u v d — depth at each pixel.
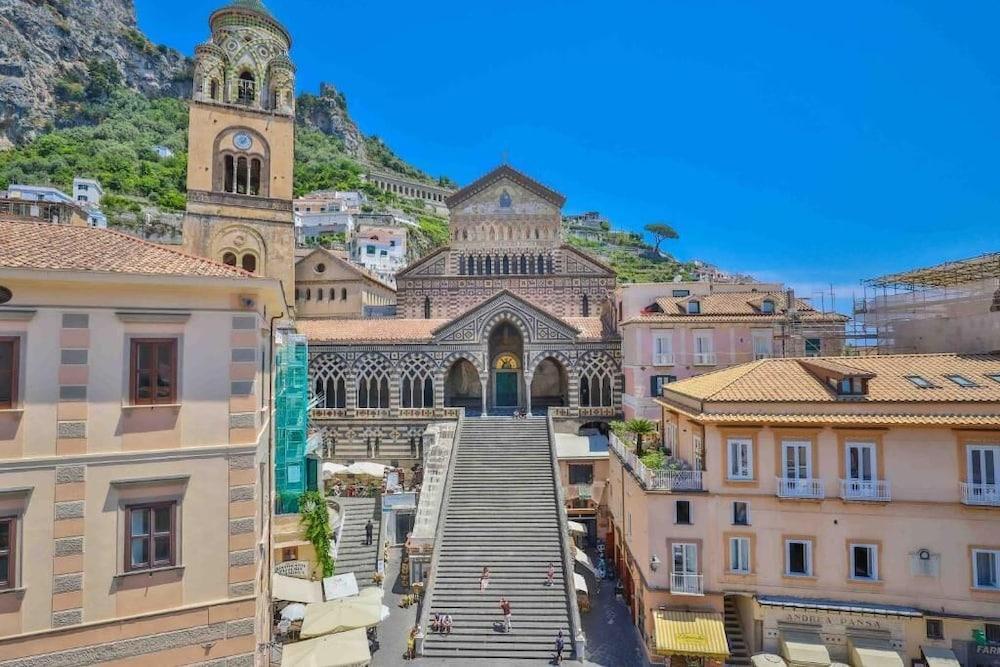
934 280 40.03
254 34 47.88
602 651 29.22
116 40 188.62
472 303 63.66
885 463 26.61
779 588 27.27
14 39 159.62
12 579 14.50
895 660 24.94
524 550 35.62
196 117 45.66
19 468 14.59
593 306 63.78
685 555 28.25
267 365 22.22
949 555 25.77
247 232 46.50
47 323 15.23
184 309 16.83
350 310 67.75
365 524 41.78
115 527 15.51
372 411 51.00
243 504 17.12
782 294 48.09
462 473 43.03
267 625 22.17
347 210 152.75
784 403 27.86
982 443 25.64
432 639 29.44
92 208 95.38
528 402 52.38
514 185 65.94
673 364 45.03
